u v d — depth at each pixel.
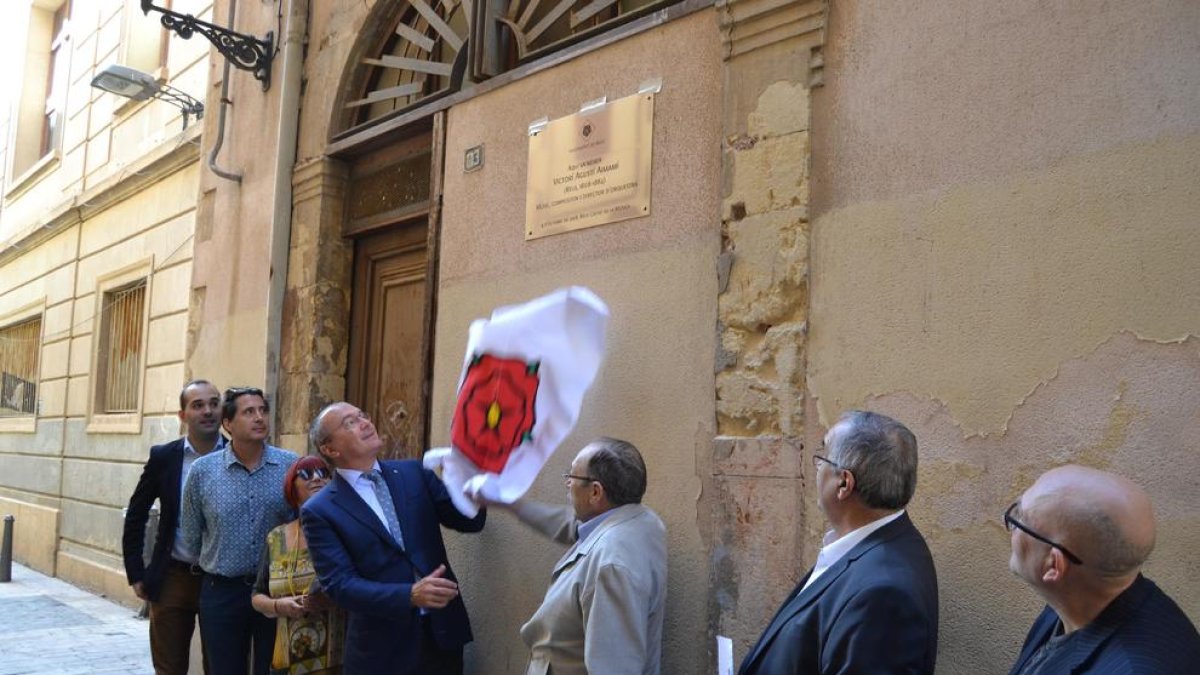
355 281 5.28
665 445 3.25
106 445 9.73
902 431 2.20
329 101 5.27
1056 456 2.34
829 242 2.87
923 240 2.65
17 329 13.25
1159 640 1.55
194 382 4.60
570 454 3.54
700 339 3.20
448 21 4.70
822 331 2.86
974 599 2.45
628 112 3.53
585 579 2.74
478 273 4.09
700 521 3.12
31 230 12.28
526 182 3.92
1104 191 2.31
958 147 2.61
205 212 6.44
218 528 4.06
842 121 2.88
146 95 8.53
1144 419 2.20
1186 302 2.16
